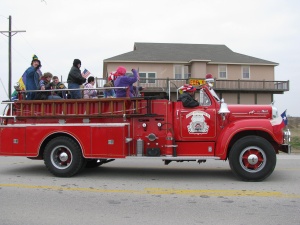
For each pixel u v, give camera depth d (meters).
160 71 35.78
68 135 7.99
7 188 6.88
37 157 8.31
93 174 8.45
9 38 26.64
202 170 9.09
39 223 4.77
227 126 7.47
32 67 8.55
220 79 36.78
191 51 38.69
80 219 4.94
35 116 8.16
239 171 7.35
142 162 10.70
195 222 4.78
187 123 7.61
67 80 8.75
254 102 37.47
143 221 4.84
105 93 8.93
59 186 7.04
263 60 38.12
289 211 5.27
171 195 6.28
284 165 10.01
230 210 5.34
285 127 7.72
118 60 34.66
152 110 7.69
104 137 7.63
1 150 8.20
